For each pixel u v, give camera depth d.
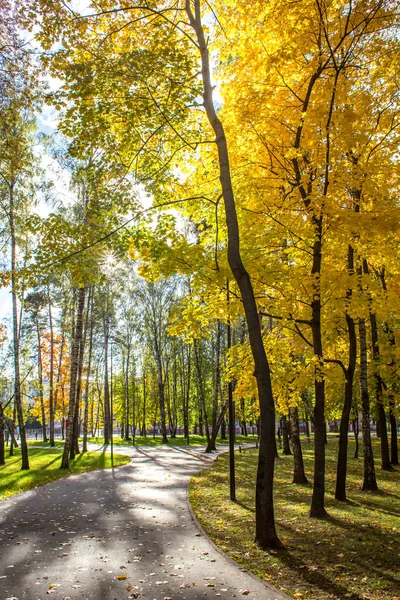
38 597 4.64
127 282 32.53
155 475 16.33
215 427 27.92
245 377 11.07
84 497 11.51
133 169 8.48
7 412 31.30
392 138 9.80
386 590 4.83
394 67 8.79
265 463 6.73
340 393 16.16
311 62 8.09
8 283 7.52
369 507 9.67
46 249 7.52
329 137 8.16
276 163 9.59
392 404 16.92
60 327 37.25
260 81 8.90
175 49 6.76
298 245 9.33
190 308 9.17
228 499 11.02
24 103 9.59
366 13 7.94
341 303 8.73
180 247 8.16
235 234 7.23
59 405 44.41
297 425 14.08
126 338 40.72
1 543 6.88
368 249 9.23
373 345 16.48
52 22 6.54
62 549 6.50
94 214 7.85
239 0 7.99
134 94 6.84
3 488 12.98
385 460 16.91
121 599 4.56
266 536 6.57
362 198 9.14
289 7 7.64
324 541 6.83
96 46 7.40
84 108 6.84
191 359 45.50
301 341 10.10
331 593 4.75
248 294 7.05
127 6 7.22
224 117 9.16
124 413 50.50
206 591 4.76
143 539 7.07
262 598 4.55
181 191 9.16
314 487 8.80
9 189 16.97
